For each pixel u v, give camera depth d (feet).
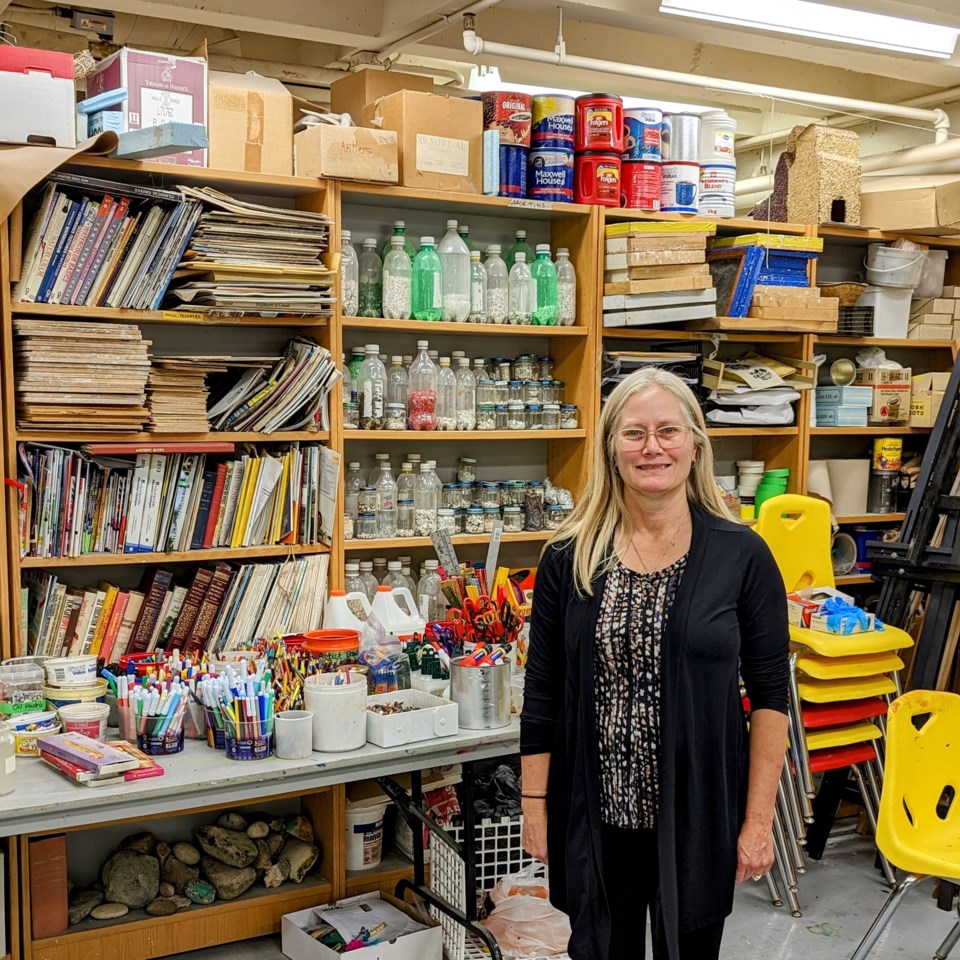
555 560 7.00
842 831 12.98
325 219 10.32
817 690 11.10
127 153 9.09
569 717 6.67
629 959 6.67
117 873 10.07
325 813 10.71
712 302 12.28
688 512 6.72
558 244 12.69
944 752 8.84
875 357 14.79
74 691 8.61
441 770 11.16
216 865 10.43
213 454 10.55
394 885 10.82
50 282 9.21
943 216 13.62
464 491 12.30
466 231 11.84
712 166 12.95
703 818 6.36
